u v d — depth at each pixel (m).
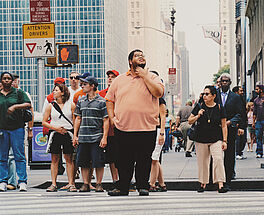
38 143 16.73
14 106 11.20
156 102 9.18
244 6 82.75
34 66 150.38
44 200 8.98
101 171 10.99
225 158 11.48
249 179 12.24
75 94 12.55
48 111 11.18
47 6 15.88
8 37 150.25
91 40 150.00
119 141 9.26
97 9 149.62
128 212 7.14
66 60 16.83
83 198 9.12
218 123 10.77
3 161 11.26
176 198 8.87
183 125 22.22
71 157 11.20
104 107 10.76
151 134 9.15
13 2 150.00
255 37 51.78
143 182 9.43
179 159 20.42
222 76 11.78
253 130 23.19
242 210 7.34
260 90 19.02
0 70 150.25
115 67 168.00
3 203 8.66
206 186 11.42
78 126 10.96
